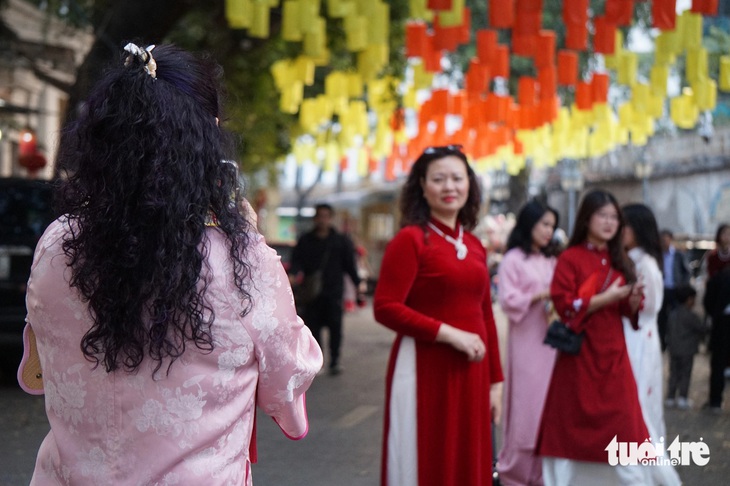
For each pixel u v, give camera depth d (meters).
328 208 12.12
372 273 31.73
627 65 9.99
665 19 7.81
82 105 2.25
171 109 2.20
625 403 5.43
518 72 19.52
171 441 2.15
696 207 33.72
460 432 4.66
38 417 8.77
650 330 6.09
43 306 2.19
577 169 30.80
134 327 2.13
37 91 19.73
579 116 13.10
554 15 18.39
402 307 4.61
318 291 11.92
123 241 2.13
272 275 2.26
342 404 9.62
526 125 12.72
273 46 13.34
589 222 5.59
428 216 4.76
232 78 14.06
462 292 4.68
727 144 32.75
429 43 9.70
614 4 8.05
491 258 25.73
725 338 9.64
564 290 5.54
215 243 2.21
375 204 38.50
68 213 2.21
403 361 4.71
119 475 2.14
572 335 5.46
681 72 18.61
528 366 6.34
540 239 6.54
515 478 6.32
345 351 15.24
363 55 9.37
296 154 16.22
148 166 2.15
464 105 13.03
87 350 2.14
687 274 11.80
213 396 2.17
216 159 2.25
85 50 16.02
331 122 15.65
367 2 7.87
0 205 10.40
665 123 26.67
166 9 10.83
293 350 2.29
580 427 5.45
